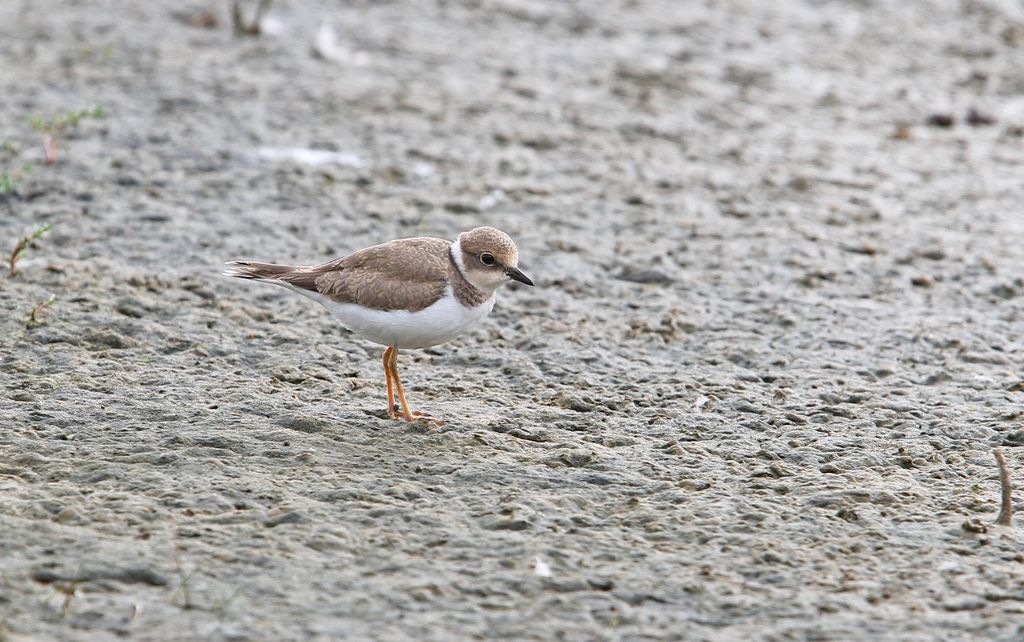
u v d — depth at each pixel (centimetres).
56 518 888
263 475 977
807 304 1455
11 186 1543
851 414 1168
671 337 1357
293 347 1271
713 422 1143
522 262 1545
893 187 1870
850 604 838
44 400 1095
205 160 1792
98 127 1881
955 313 1447
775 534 928
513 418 1128
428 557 874
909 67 2509
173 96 2038
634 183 1830
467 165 1856
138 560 840
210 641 762
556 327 1360
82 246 1497
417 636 781
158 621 779
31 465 973
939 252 1620
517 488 984
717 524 941
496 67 2330
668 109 2164
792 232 1673
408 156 1873
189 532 882
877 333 1380
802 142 2050
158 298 1363
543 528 920
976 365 1296
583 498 973
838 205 1783
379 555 871
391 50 2384
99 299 1338
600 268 1540
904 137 2103
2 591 797
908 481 1029
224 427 1059
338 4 2652
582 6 2742
